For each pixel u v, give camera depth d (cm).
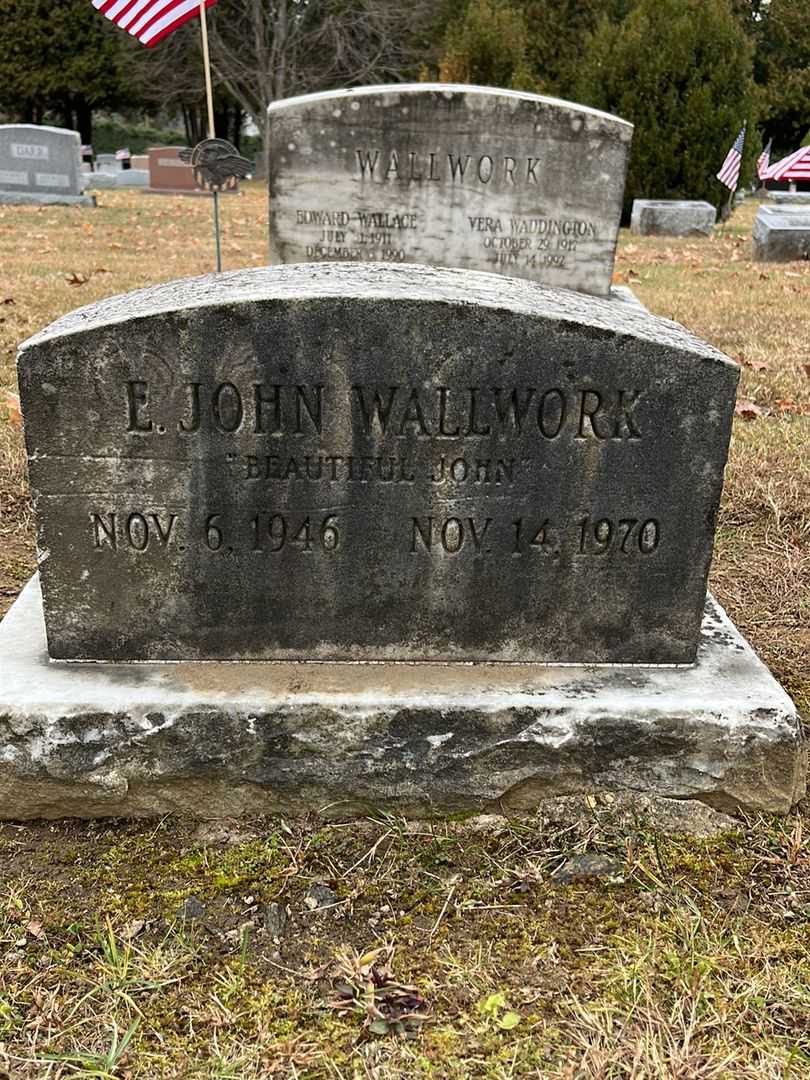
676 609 95
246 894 83
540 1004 74
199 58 1071
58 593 93
